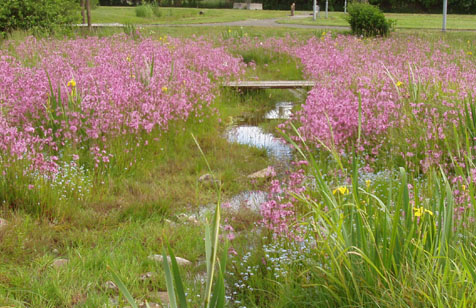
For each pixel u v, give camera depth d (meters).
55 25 19.34
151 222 5.75
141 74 9.51
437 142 6.80
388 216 3.59
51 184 5.88
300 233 4.39
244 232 5.41
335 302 3.45
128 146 7.39
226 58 14.27
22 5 19.09
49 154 6.82
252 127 10.41
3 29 19.03
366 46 17.81
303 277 3.84
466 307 2.83
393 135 7.45
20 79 8.85
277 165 7.89
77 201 6.02
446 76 10.26
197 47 15.55
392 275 3.29
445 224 3.32
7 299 3.79
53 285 4.12
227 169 7.54
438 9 51.78
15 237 4.99
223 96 12.41
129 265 4.58
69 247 5.07
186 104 9.35
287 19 39.16
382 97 8.49
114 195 6.48
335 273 3.49
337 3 55.56
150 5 45.62
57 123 7.43
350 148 7.47
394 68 11.28
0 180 5.77
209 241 2.67
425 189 5.08
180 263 4.71
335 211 3.66
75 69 10.88
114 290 4.18
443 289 3.03
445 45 18.25
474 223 3.81
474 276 2.97
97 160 6.63
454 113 7.39
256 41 19.98
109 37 19.14
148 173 7.23
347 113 7.83
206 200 6.53
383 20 24.14
